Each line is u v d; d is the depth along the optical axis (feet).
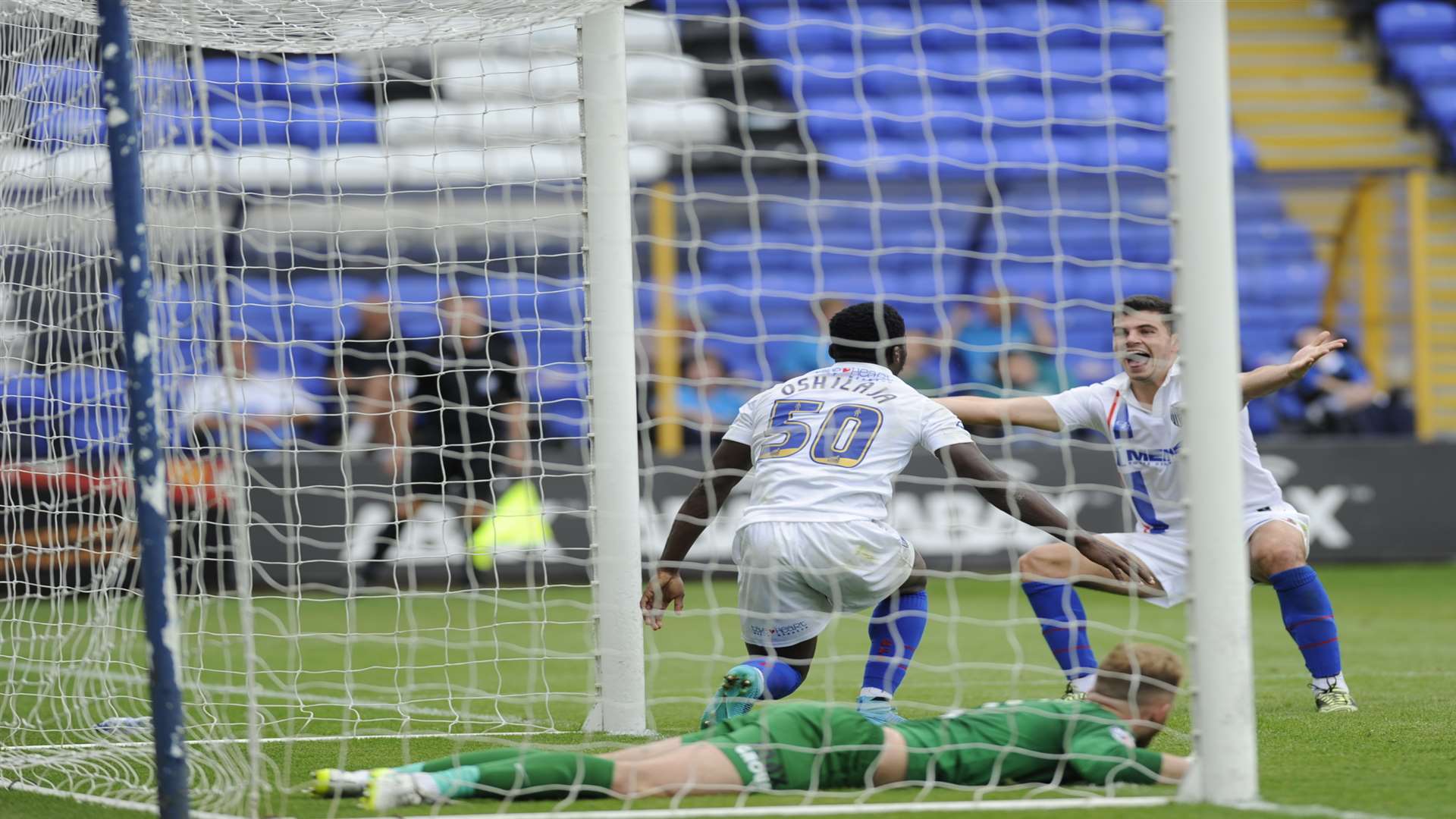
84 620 70.08
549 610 128.67
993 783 45.19
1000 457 154.51
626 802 43.88
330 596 141.08
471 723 67.31
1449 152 217.56
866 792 44.62
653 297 173.58
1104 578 63.93
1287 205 190.39
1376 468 164.25
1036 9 215.92
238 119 68.59
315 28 61.46
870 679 58.13
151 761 55.42
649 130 201.77
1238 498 43.09
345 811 43.70
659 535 151.23
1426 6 228.63
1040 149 203.41
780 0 209.87
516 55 180.24
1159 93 211.20
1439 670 84.94
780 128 204.85
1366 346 186.19
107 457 71.97
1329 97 222.48
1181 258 43.34
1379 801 43.42
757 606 57.98
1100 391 68.23
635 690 63.26
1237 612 43.04
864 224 190.49
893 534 56.80
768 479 57.82
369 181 171.94
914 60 211.61
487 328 138.21
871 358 60.29
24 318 66.90
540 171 176.04
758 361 182.09
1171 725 62.90
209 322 62.13
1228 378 43.01
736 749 43.24
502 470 141.08
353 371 144.66
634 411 63.67
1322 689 65.87
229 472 47.03
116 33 39.78
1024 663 93.40
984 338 180.34
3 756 57.00
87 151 62.39
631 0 58.39
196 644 103.60
